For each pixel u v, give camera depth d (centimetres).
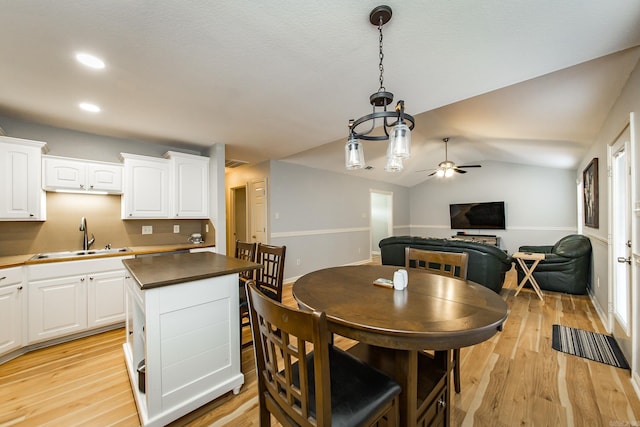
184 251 327
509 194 678
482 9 125
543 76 215
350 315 110
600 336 256
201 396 162
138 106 233
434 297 132
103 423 153
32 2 117
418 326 99
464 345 98
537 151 482
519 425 151
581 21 132
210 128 293
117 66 171
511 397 174
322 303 125
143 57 162
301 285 157
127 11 125
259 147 376
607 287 274
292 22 134
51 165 261
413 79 191
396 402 106
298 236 506
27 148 246
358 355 152
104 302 265
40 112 244
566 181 612
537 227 644
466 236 719
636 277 183
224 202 362
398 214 795
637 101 179
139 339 178
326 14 128
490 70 179
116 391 181
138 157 310
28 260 232
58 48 152
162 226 359
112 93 208
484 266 336
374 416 96
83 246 299
